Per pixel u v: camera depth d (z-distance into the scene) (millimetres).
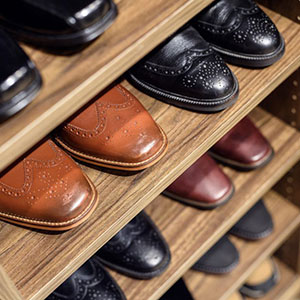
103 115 686
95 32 523
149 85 745
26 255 659
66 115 528
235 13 749
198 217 930
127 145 669
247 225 1126
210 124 723
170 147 710
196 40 723
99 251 876
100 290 864
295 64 770
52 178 655
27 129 499
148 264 862
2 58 497
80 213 647
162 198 952
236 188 959
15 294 589
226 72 715
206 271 1111
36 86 511
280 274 1334
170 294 997
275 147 982
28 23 522
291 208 1187
